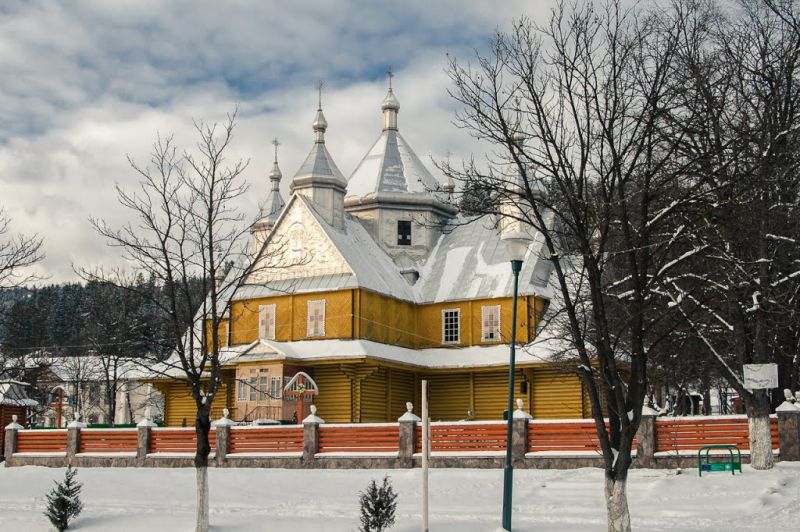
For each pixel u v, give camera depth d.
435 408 55.97
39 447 43.66
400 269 58.91
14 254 40.69
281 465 37.56
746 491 25.86
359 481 32.69
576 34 20.11
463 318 56.00
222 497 30.47
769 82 27.38
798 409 30.27
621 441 18.97
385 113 65.44
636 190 23.03
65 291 117.75
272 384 50.97
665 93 20.41
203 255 25.78
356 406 51.16
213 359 24.39
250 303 55.62
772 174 27.00
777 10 28.88
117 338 65.81
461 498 28.30
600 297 19.28
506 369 53.41
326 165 57.12
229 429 39.22
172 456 40.09
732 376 29.27
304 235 55.06
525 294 53.91
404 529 22.25
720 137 26.66
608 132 19.23
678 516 23.64
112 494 31.75
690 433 31.59
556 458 33.41
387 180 61.72
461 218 62.66
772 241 29.02
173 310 25.47
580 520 23.42
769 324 31.42
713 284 27.55
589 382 19.48
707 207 21.53
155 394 88.38
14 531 25.22
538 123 19.94
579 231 19.28
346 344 51.66
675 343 35.38
